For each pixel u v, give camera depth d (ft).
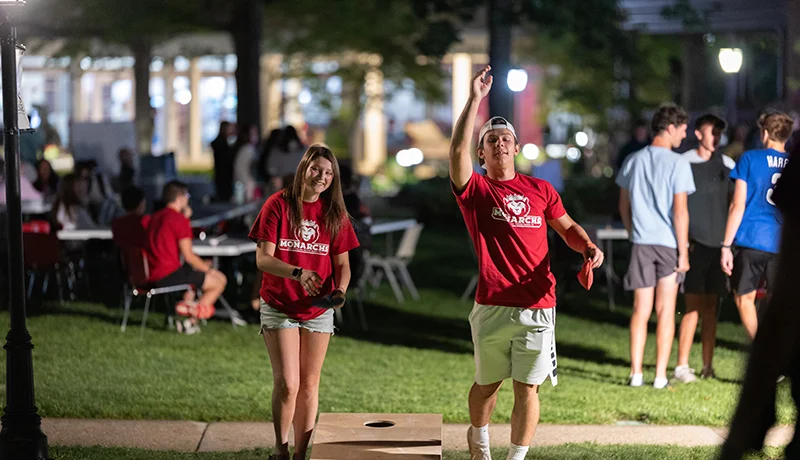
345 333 65.62
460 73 219.61
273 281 32.78
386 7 156.76
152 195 114.42
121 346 59.57
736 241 46.80
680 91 172.86
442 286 85.61
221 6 134.21
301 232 32.83
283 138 100.01
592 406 45.14
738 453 14.74
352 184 68.90
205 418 43.34
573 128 191.72
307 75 181.88
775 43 138.92
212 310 64.13
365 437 29.96
